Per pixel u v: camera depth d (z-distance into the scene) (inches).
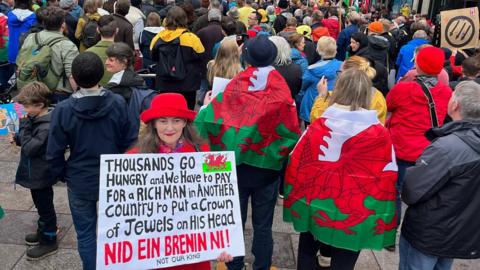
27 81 183.2
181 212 95.7
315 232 107.3
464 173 96.3
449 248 101.7
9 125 173.6
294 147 114.5
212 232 97.0
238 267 130.3
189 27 307.1
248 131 110.2
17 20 267.4
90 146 114.2
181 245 95.2
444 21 256.8
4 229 157.6
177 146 98.7
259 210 124.6
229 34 258.2
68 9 279.4
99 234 91.0
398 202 165.0
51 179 136.6
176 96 95.7
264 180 118.4
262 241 126.9
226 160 98.8
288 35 248.4
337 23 413.7
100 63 111.0
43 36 185.6
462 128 98.2
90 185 116.5
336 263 112.0
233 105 113.3
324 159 103.9
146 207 93.9
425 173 99.0
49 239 145.3
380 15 674.8
